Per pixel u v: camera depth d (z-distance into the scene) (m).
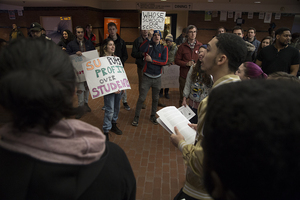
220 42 1.19
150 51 3.67
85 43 4.32
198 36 11.00
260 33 10.66
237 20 10.34
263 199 0.34
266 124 0.30
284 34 3.50
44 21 9.45
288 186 0.31
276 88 0.34
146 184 2.57
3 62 0.45
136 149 3.31
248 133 0.31
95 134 0.54
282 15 10.30
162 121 1.77
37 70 0.44
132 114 4.62
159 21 4.34
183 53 4.07
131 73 8.72
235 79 1.15
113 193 0.60
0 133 0.47
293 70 3.68
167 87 5.10
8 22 10.96
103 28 10.80
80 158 0.48
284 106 0.31
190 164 1.10
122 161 0.67
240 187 0.35
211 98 0.42
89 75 3.12
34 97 0.41
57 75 0.47
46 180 0.45
